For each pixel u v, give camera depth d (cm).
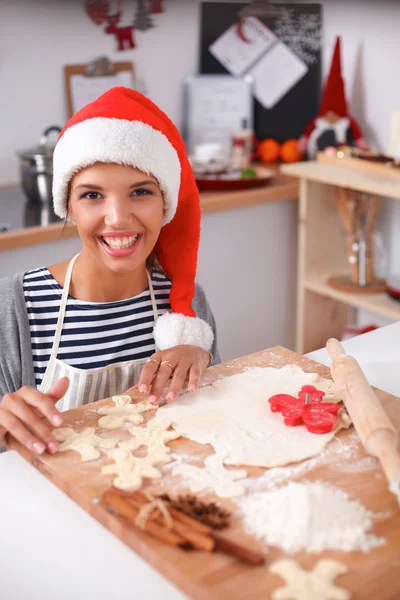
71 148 111
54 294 125
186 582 70
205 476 86
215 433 96
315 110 276
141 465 88
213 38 281
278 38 275
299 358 121
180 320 125
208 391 108
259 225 249
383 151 254
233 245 245
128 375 126
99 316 125
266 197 243
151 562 74
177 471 87
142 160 110
